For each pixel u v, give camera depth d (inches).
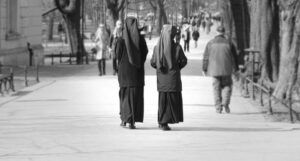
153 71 1795.0
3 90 1232.8
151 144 584.7
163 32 674.2
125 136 636.7
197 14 6855.3
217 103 906.7
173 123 693.3
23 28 2011.6
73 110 911.7
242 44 1566.2
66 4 2305.6
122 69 687.1
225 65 890.1
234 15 1566.2
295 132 698.2
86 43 3897.6
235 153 534.0
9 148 557.0
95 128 701.9
